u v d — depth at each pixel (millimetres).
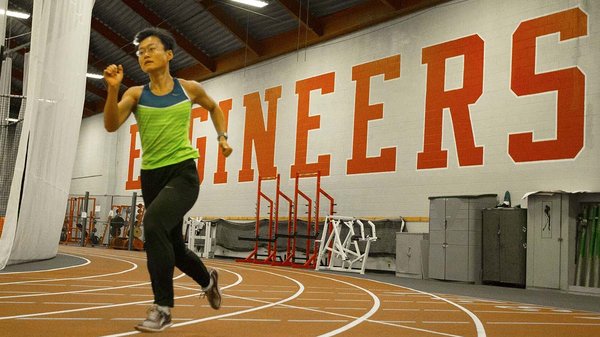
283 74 17922
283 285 8469
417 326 4492
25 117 8461
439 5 13672
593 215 10297
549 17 11562
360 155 15047
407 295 7848
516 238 11078
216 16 17641
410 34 14250
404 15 14445
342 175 15469
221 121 3932
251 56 18922
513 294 9258
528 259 10820
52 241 11625
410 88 14055
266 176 18062
